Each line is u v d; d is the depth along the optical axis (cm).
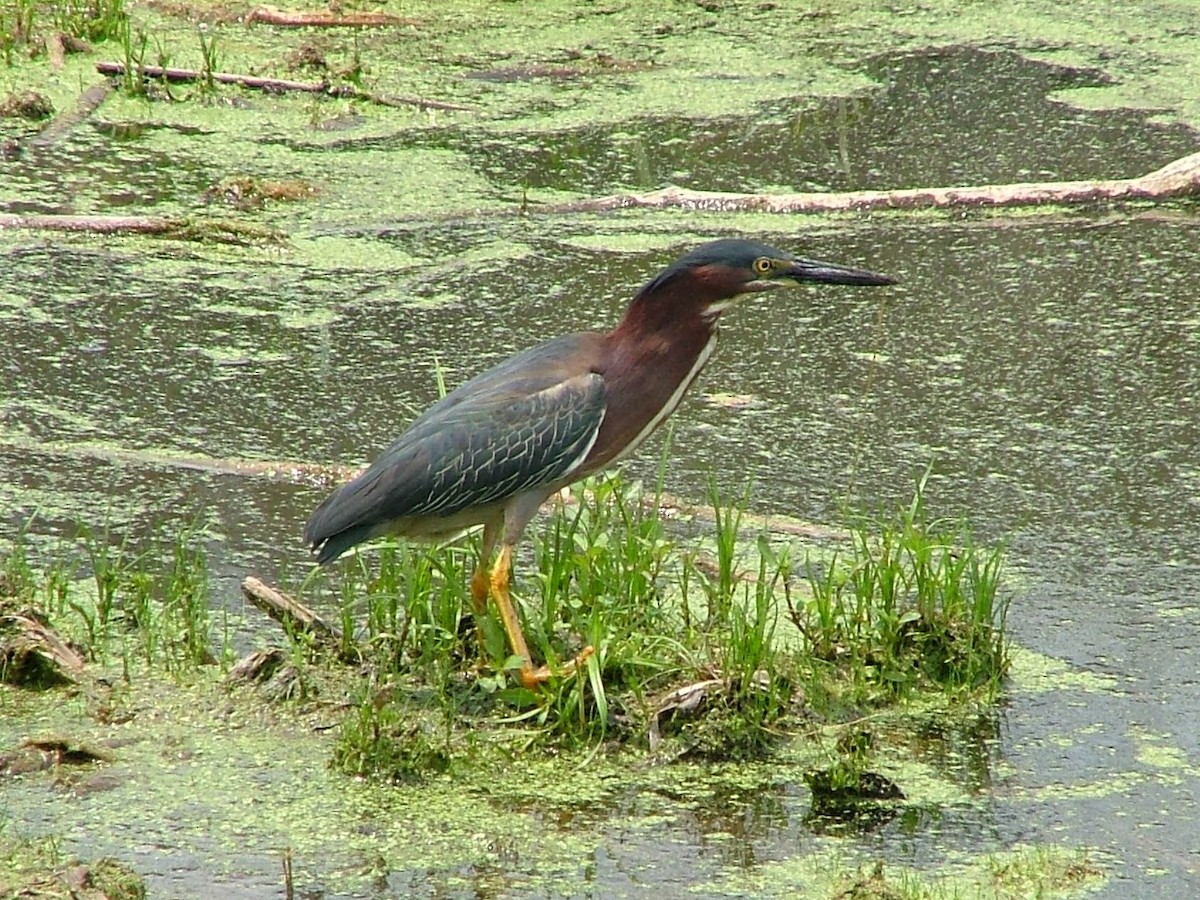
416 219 1758
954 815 917
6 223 1684
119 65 2067
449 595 1032
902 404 1439
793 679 1019
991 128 2047
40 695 992
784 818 909
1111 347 1550
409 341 1521
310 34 2250
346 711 982
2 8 2212
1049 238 1770
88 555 1159
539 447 1006
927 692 1038
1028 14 2450
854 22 2402
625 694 996
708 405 1428
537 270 1664
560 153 1933
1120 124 2061
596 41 2288
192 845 860
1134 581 1176
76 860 827
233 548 1176
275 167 1862
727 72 2197
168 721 971
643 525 1072
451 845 870
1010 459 1349
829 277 1052
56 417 1364
